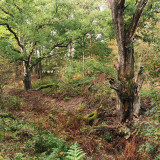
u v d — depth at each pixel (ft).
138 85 18.25
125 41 16.67
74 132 17.02
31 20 36.47
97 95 29.01
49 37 39.68
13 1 32.63
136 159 11.00
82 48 62.34
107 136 16.76
